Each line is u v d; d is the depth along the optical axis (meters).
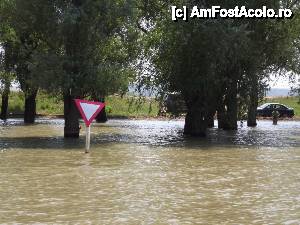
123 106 59.84
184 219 8.87
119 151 20.48
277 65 31.12
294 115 62.84
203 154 19.75
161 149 21.61
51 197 10.70
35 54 25.73
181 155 19.30
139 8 31.20
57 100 28.73
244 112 30.55
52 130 33.62
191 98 29.94
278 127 42.53
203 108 29.70
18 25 27.50
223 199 10.65
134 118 55.62
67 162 16.61
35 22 26.47
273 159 18.19
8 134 29.86
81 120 49.50
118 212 9.35
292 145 24.42
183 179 13.27
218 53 27.16
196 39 27.53
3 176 13.50
